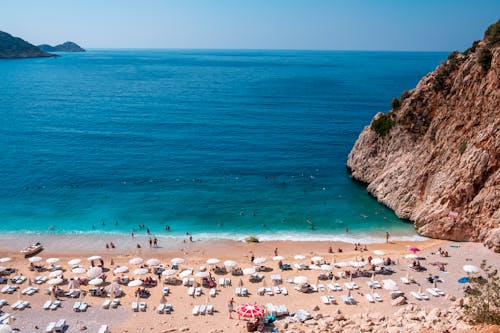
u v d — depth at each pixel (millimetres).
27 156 92062
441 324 28188
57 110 145250
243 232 57938
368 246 53156
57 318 36062
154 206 66312
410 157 63656
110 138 109312
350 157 83625
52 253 51312
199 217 62625
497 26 55844
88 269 46125
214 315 36812
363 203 67750
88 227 58781
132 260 45719
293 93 199000
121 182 77125
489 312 25844
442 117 58625
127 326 34875
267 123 131500
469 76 54938
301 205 67312
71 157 92188
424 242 53625
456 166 54031
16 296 39812
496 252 48219
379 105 165750
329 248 52344
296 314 35688
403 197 62500
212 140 109500
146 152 97375
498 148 49125
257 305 37125
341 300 39000
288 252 51844
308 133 118625
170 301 39438
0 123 122875
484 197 50375
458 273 43781
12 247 52750
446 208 53250
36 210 64062
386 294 40094
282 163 90500
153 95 187625
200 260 49000
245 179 79938
